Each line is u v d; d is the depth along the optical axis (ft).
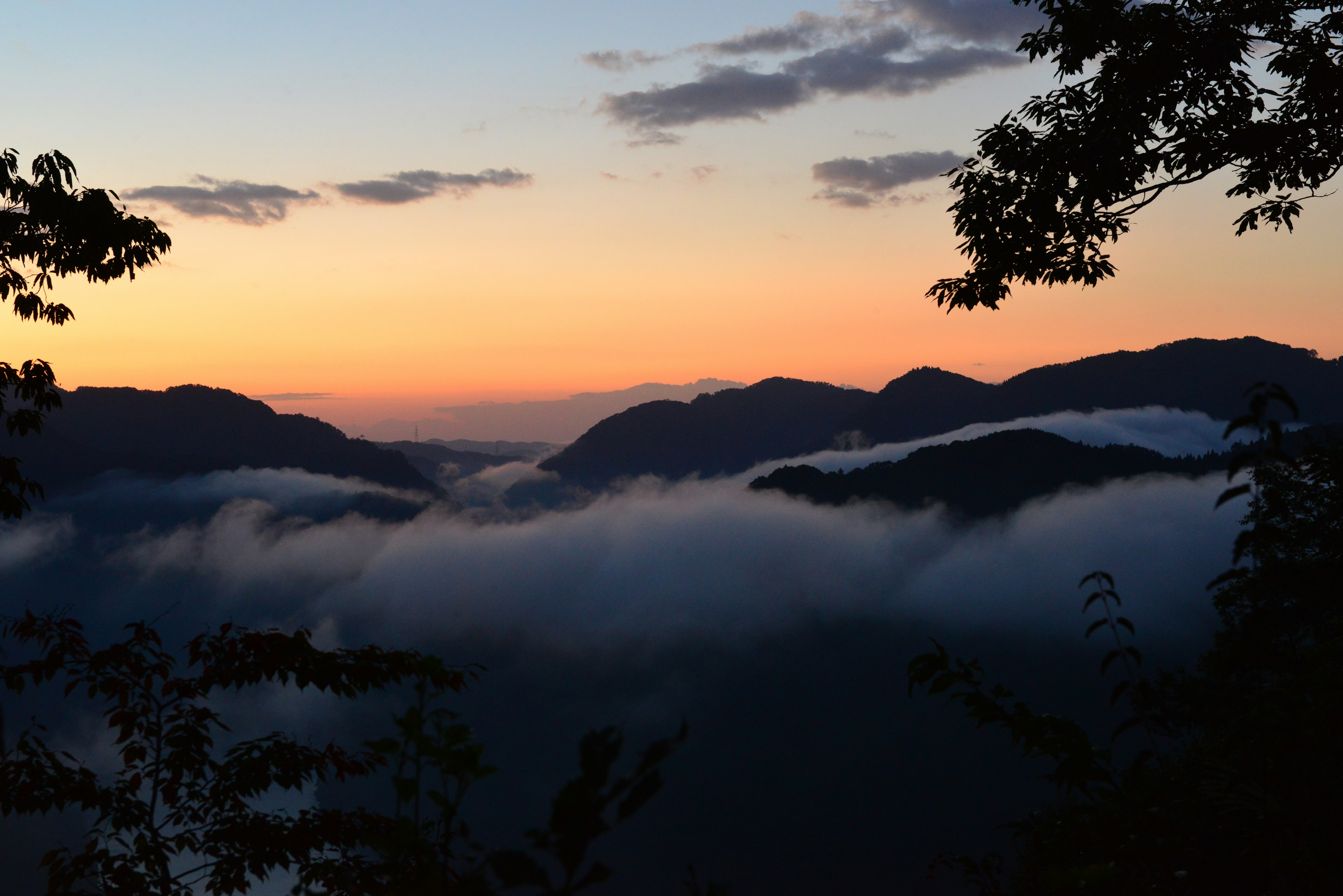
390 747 6.46
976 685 8.66
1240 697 8.36
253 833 14.78
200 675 15.84
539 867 3.71
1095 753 8.04
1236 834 8.06
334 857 14.66
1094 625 7.63
